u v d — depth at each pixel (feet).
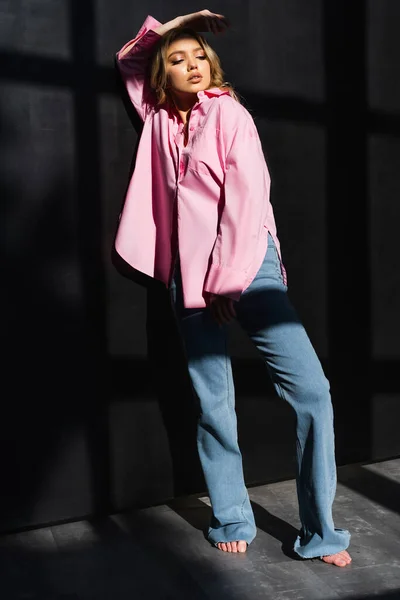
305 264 9.21
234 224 7.27
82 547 7.80
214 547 7.82
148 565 7.43
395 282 9.87
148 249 8.16
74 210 8.05
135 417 8.57
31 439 8.07
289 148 9.00
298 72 8.98
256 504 8.84
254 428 9.22
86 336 8.22
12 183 7.75
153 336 8.60
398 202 9.78
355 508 8.57
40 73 7.79
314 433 7.42
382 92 9.53
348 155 9.37
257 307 7.50
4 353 7.86
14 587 7.02
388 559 7.46
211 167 7.50
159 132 7.97
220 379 7.84
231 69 8.59
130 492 8.64
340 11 9.18
